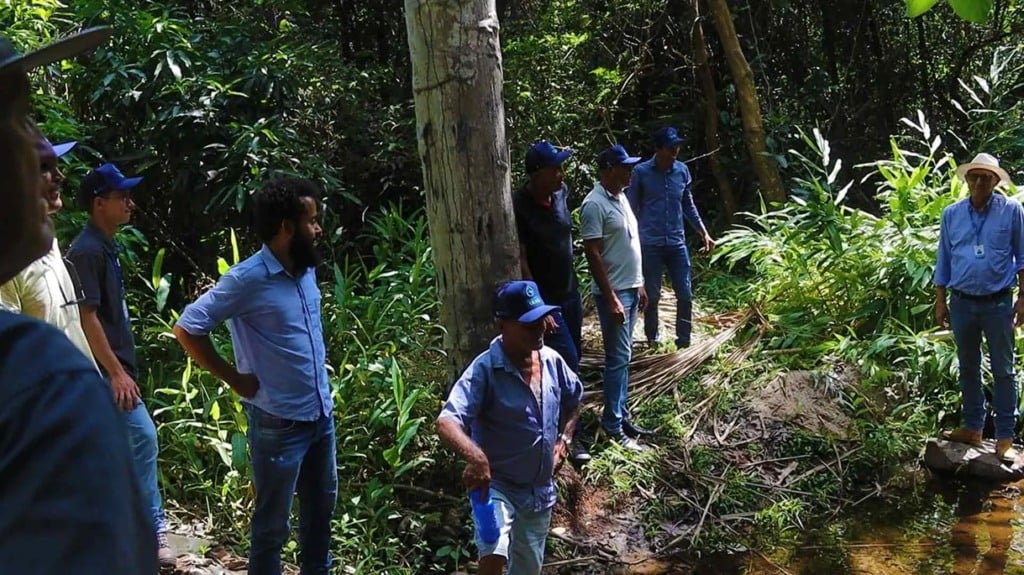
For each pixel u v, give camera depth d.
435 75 3.99
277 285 3.03
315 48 7.05
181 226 6.32
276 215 2.99
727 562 4.46
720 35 8.45
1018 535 4.64
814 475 5.17
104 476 0.59
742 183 9.45
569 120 8.00
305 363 3.09
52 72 5.57
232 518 4.09
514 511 3.19
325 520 3.35
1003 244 4.96
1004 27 9.89
